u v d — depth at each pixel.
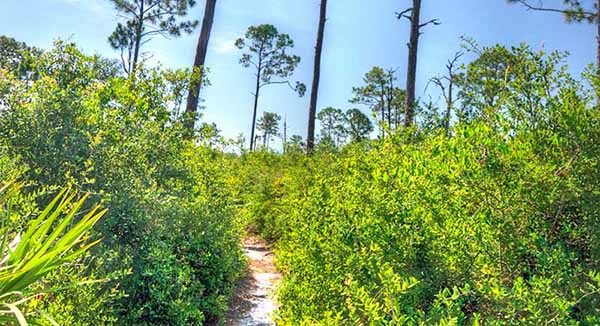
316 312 3.55
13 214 2.93
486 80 2.84
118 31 21.83
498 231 2.44
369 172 3.95
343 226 3.27
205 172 6.27
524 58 2.62
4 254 2.15
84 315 2.99
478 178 2.46
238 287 6.84
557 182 2.39
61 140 3.97
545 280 2.00
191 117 6.57
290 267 5.60
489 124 2.61
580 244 2.49
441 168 2.64
